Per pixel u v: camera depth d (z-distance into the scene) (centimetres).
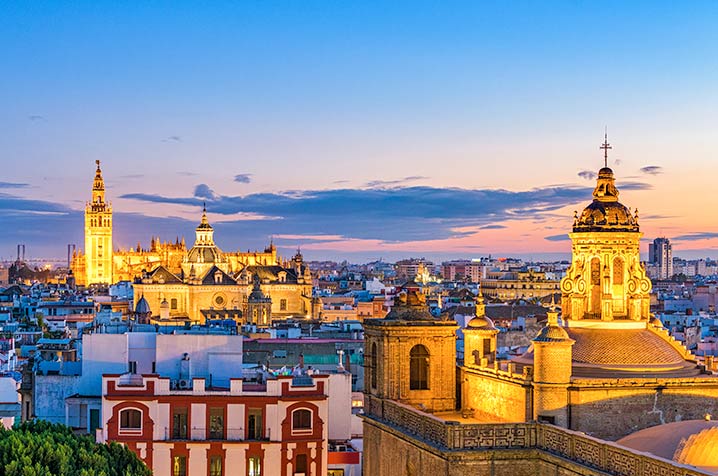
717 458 6206
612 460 6247
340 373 13275
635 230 8131
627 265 8081
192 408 11656
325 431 11794
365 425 8744
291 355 16512
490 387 8144
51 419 12800
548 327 7544
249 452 11619
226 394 11694
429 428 7406
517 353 11606
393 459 8050
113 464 7906
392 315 8619
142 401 11588
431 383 8512
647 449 6581
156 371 12750
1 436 7481
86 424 12494
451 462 6962
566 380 7431
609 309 8038
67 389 12800
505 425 7069
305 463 11725
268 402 11712
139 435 11556
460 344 15100
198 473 11575
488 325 8700
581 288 8119
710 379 7538
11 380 14612
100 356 12800
